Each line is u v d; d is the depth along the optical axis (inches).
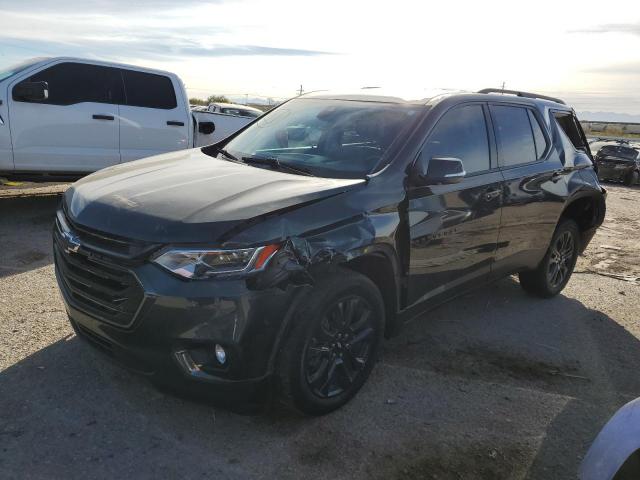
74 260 116.2
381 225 126.9
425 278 146.6
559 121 218.4
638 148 848.9
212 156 165.9
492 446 122.1
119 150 309.4
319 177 136.7
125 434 115.5
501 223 170.7
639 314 212.4
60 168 290.0
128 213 111.6
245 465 109.3
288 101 187.2
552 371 159.6
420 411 133.0
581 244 231.3
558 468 117.0
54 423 117.0
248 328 105.0
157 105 323.3
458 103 160.2
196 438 116.2
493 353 167.8
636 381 157.6
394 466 112.7
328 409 124.3
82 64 293.3
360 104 164.1
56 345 149.1
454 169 135.9
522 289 230.8
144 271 104.3
